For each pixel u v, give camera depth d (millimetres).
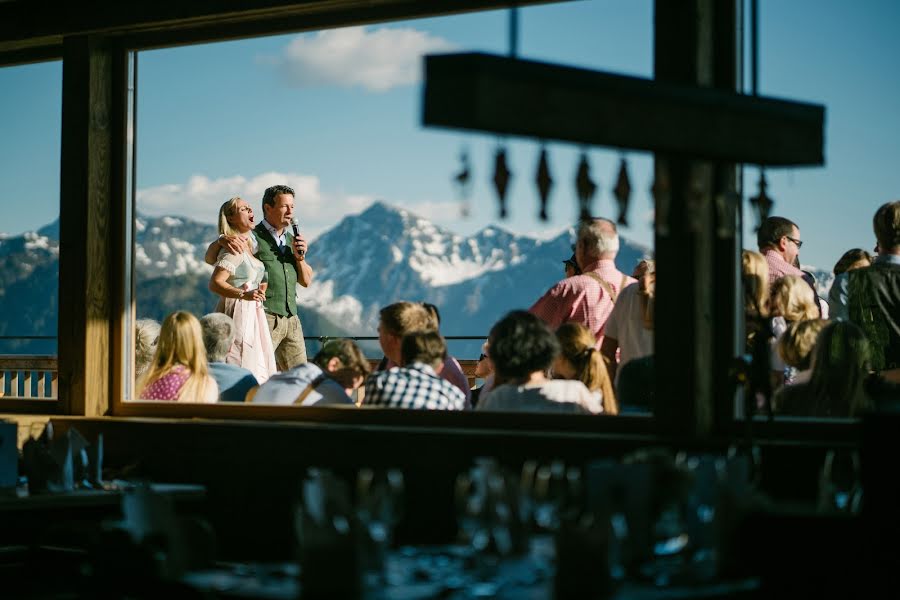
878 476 3191
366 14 6027
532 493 3605
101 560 3305
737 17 5066
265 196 7656
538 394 5363
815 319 5355
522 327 5410
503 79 3201
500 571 3412
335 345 6449
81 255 6461
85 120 6484
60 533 6031
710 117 3602
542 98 3271
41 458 5109
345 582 3039
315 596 3041
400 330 6418
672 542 3629
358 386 6453
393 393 5676
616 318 5941
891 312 6004
